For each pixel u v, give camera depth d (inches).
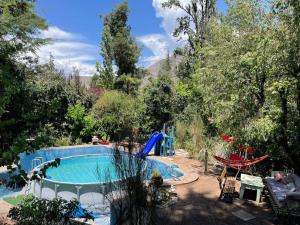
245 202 363.6
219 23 508.4
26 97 530.3
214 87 477.7
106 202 369.1
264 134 375.9
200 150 606.5
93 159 685.9
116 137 200.5
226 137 526.0
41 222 216.1
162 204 241.0
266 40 350.0
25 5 488.7
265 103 393.4
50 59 807.7
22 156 630.5
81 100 837.2
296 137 390.3
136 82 1155.9
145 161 203.0
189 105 780.0
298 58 342.0
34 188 428.8
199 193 394.3
